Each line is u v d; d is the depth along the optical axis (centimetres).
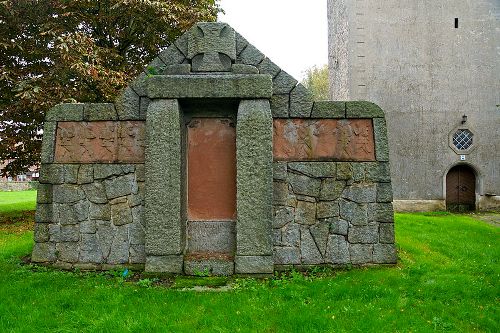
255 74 621
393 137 1684
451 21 1700
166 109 609
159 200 611
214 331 427
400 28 1697
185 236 651
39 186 655
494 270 646
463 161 1689
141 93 649
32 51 1209
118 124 654
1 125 1255
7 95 1238
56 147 658
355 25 1691
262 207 610
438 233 989
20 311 477
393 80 1691
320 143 650
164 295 526
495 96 1700
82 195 652
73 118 655
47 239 654
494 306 499
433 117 1689
